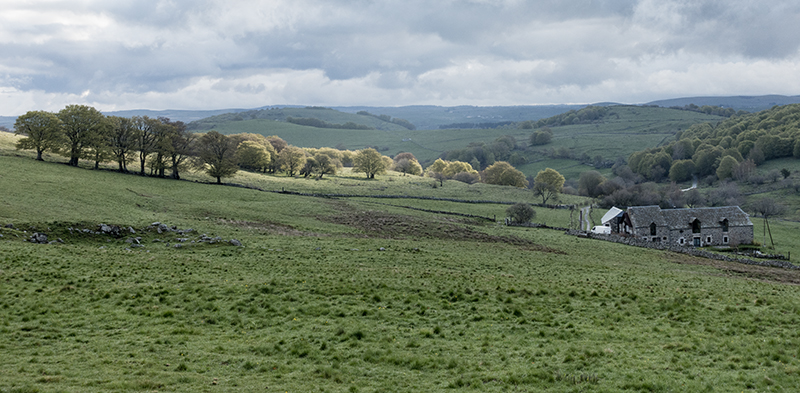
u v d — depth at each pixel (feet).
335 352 67.41
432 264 153.38
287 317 84.33
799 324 83.61
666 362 64.64
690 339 74.84
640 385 55.98
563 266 165.99
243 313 86.22
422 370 62.54
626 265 184.55
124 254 133.59
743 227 315.78
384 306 92.94
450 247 202.90
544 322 85.35
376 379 59.36
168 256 137.18
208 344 69.82
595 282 130.52
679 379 58.23
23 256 115.03
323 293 101.09
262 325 79.92
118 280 103.55
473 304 96.89
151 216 203.21
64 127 317.42
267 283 107.14
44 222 152.35
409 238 232.94
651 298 106.11
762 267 210.79
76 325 75.00
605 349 69.31
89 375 56.18
